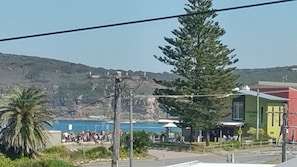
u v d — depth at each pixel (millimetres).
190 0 58719
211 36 58344
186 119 59375
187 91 57969
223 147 58906
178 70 58906
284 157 38719
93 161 46875
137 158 49375
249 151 58719
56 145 49062
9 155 42562
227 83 58844
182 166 25609
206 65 57906
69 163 42750
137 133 51094
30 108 42812
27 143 42375
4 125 42750
